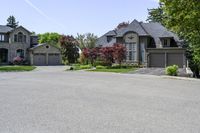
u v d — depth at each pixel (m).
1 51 56.62
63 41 55.25
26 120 7.47
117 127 6.77
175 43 41.88
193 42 28.30
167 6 24.08
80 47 59.44
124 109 9.15
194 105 10.08
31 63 56.12
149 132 6.34
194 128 6.72
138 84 18.02
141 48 44.44
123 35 45.53
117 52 42.78
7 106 9.58
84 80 20.73
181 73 29.97
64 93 13.18
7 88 15.20
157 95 12.74
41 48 57.03
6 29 57.69
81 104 10.05
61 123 7.15
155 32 45.38
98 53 47.06
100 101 10.80
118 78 23.00
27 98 11.48
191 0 23.17
